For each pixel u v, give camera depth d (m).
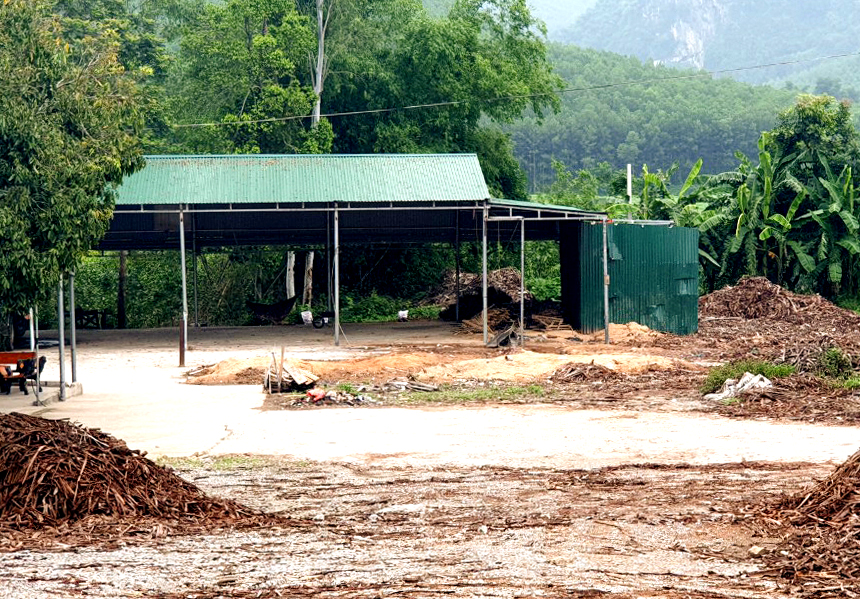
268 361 41.84
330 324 70.38
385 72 86.12
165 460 23.23
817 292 80.69
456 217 68.38
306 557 14.58
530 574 13.52
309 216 67.50
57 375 42.59
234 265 87.88
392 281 89.62
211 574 13.70
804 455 22.91
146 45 81.94
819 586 12.91
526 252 94.06
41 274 28.16
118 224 65.31
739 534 15.62
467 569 13.82
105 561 14.31
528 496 18.94
